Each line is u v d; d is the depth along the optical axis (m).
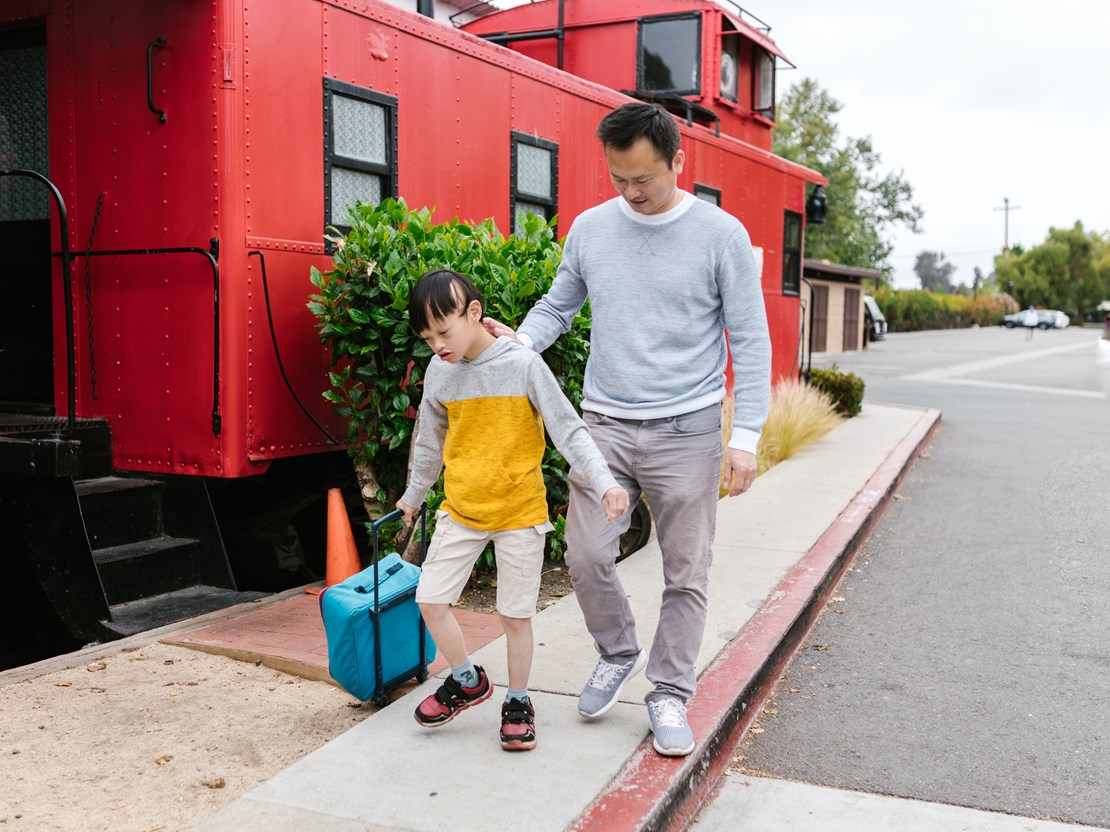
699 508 3.05
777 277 11.06
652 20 9.66
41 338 5.79
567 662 3.88
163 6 4.91
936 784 3.24
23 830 2.78
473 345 2.97
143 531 5.18
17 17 5.30
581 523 3.10
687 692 3.13
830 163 37.81
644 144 2.81
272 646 4.20
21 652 5.52
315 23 5.24
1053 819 3.02
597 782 2.88
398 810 2.73
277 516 5.87
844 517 6.56
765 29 10.89
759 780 3.28
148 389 5.11
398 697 3.70
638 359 3.05
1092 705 3.87
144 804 2.95
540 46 10.10
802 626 4.65
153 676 3.98
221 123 4.82
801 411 9.80
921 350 32.16
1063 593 5.32
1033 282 76.88
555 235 7.20
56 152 5.26
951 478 8.67
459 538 3.06
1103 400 15.89
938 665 4.30
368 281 4.93
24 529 4.84
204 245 4.89
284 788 2.85
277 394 5.14
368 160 5.62
